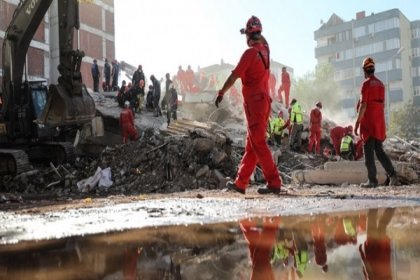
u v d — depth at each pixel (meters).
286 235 1.98
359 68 73.75
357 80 73.81
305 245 1.70
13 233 2.25
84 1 39.84
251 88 4.73
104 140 18.83
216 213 3.00
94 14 41.47
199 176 12.07
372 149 6.34
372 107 6.24
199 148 12.59
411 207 3.26
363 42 73.50
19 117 14.23
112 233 2.19
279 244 1.75
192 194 5.46
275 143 17.94
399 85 70.38
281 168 15.20
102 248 1.75
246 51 4.61
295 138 17.89
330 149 19.56
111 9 44.16
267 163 4.89
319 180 8.14
